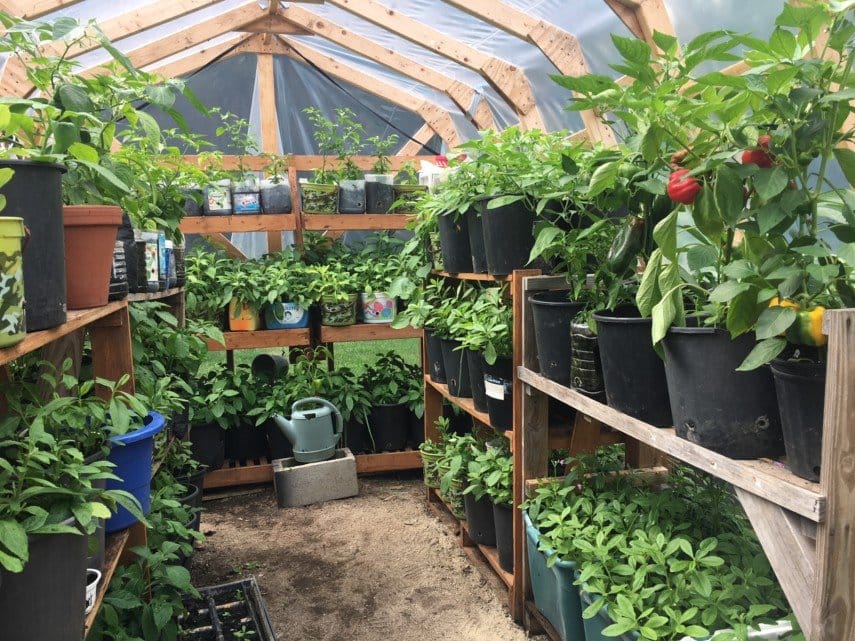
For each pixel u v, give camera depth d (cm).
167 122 584
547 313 204
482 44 421
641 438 157
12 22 168
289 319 401
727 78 119
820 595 110
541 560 210
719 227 137
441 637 248
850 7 112
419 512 360
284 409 391
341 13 459
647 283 149
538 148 267
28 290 125
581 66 358
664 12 266
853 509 108
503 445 285
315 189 423
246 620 237
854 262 108
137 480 186
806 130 118
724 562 162
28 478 124
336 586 285
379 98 616
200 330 308
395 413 414
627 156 159
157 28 448
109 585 189
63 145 164
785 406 118
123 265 194
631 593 154
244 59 573
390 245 476
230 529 343
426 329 336
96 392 196
